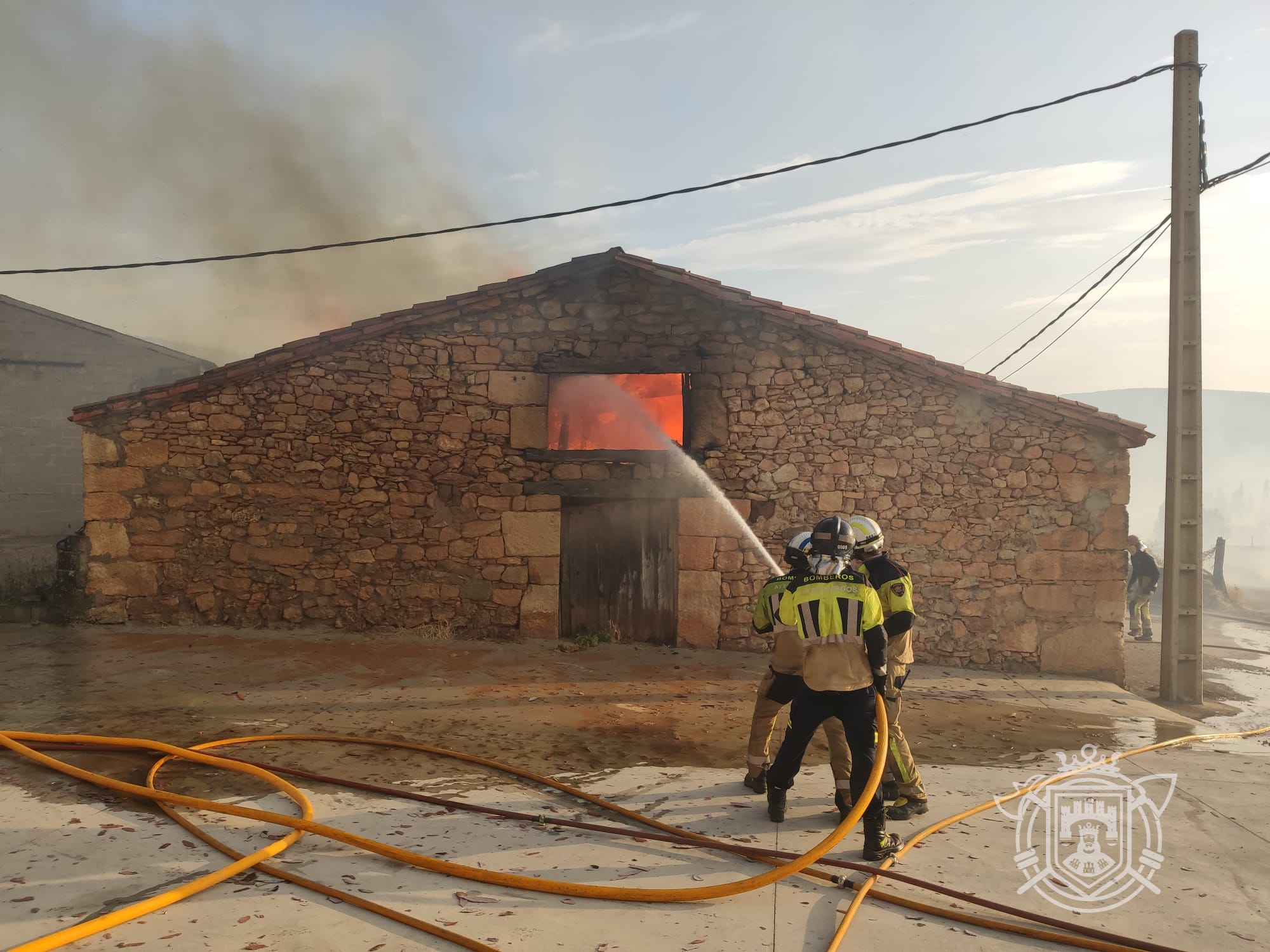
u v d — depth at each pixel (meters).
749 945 3.17
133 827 4.09
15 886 3.41
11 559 14.70
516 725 6.64
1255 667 11.27
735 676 8.68
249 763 5.14
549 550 9.98
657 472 9.95
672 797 4.97
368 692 7.49
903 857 4.05
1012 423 9.52
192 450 9.84
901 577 4.70
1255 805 5.00
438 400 9.99
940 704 7.92
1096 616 9.44
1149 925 3.43
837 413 9.77
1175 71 8.95
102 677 7.55
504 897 3.50
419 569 9.97
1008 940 3.30
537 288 9.95
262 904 3.33
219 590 9.87
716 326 9.95
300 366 9.88
